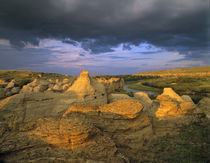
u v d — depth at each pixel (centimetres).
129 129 1279
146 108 1922
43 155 848
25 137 891
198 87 8069
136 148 1245
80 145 902
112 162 891
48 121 1005
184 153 1202
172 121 1686
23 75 11456
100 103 2123
